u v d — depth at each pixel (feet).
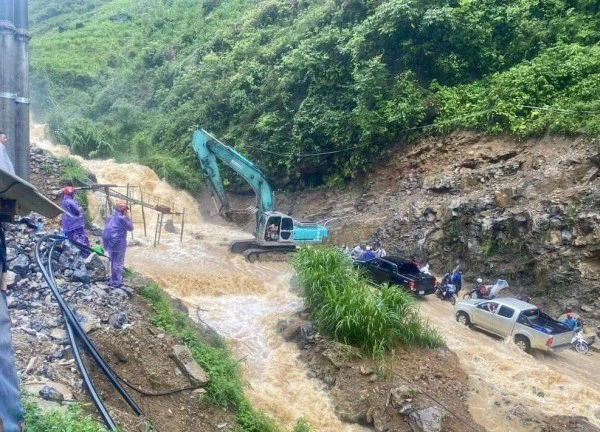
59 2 250.98
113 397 29.01
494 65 91.09
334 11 113.80
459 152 82.79
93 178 80.07
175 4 196.54
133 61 173.47
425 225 77.92
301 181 105.29
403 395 41.09
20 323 31.81
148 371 32.19
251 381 45.01
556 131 73.05
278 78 112.98
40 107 156.15
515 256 68.39
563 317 61.52
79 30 206.80
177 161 120.16
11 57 37.04
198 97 131.85
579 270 62.34
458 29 90.89
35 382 26.30
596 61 77.41
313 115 101.35
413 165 87.56
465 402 42.80
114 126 141.28
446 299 66.95
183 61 151.33
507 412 42.19
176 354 34.27
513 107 79.00
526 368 49.26
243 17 150.61
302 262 58.80
